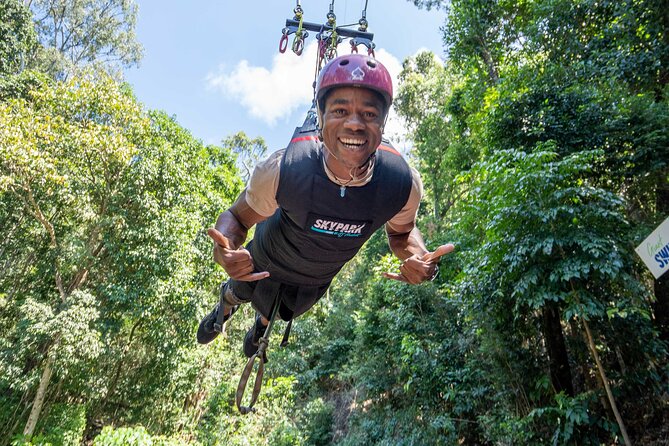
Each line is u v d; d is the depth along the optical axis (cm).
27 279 1267
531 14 1005
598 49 780
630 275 520
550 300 584
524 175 529
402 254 186
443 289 964
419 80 2109
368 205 135
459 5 1166
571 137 675
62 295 1073
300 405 1608
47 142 1038
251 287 201
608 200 497
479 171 649
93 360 1109
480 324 670
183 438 1388
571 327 630
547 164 526
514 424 593
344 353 1773
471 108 1147
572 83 730
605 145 642
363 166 127
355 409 1356
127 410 1403
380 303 1258
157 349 1188
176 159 1374
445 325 940
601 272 479
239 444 1164
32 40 1989
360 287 1980
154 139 1286
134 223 1136
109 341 1116
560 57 827
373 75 111
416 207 163
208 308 1345
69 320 937
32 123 1022
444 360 873
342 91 112
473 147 1319
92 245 1119
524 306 621
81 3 2433
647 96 668
